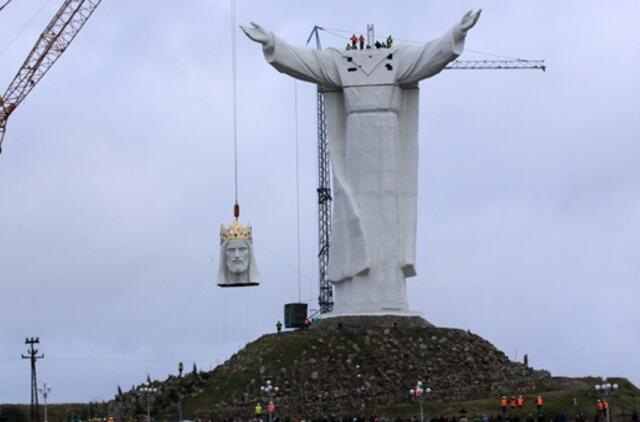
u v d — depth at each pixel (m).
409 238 175.00
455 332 176.50
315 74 174.38
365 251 173.62
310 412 162.50
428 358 170.50
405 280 176.12
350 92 174.12
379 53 174.25
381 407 163.00
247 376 169.75
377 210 174.00
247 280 175.25
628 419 160.12
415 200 175.38
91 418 168.88
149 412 161.62
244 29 171.88
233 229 175.50
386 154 174.00
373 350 170.25
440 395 165.88
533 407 162.12
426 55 171.88
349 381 166.88
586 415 160.88
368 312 174.25
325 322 175.50
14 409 190.75
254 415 161.12
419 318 175.75
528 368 176.38
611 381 177.25
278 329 180.25
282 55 172.88
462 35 169.75
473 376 169.88
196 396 169.00
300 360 170.00
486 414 158.25
